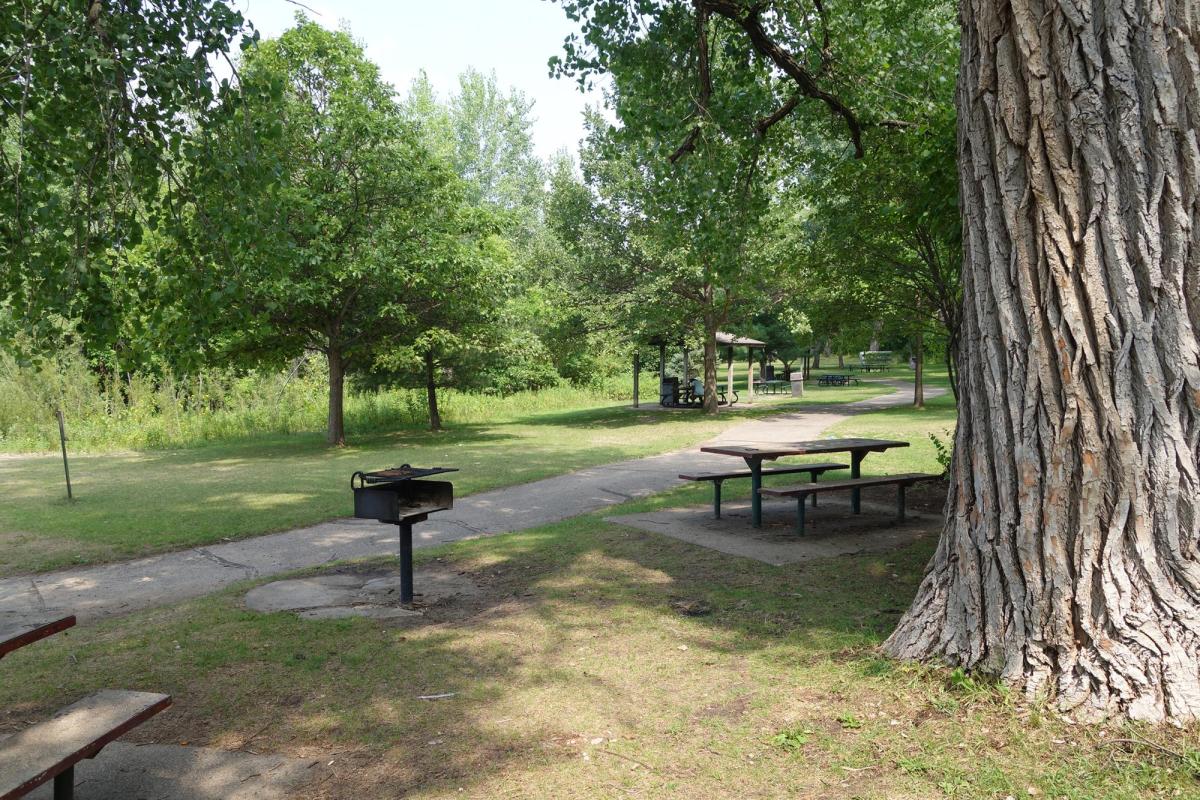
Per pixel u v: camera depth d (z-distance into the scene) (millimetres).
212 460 18469
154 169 7008
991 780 3080
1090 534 3521
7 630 3029
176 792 3270
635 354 30922
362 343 21297
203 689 4395
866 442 9250
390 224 19359
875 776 3191
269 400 27859
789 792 3121
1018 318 3756
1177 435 3414
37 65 6594
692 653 4703
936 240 11188
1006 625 3756
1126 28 3480
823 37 10414
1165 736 3158
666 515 9398
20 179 6562
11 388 24109
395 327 21016
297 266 16703
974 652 3875
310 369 32156
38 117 6938
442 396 30250
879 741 3449
